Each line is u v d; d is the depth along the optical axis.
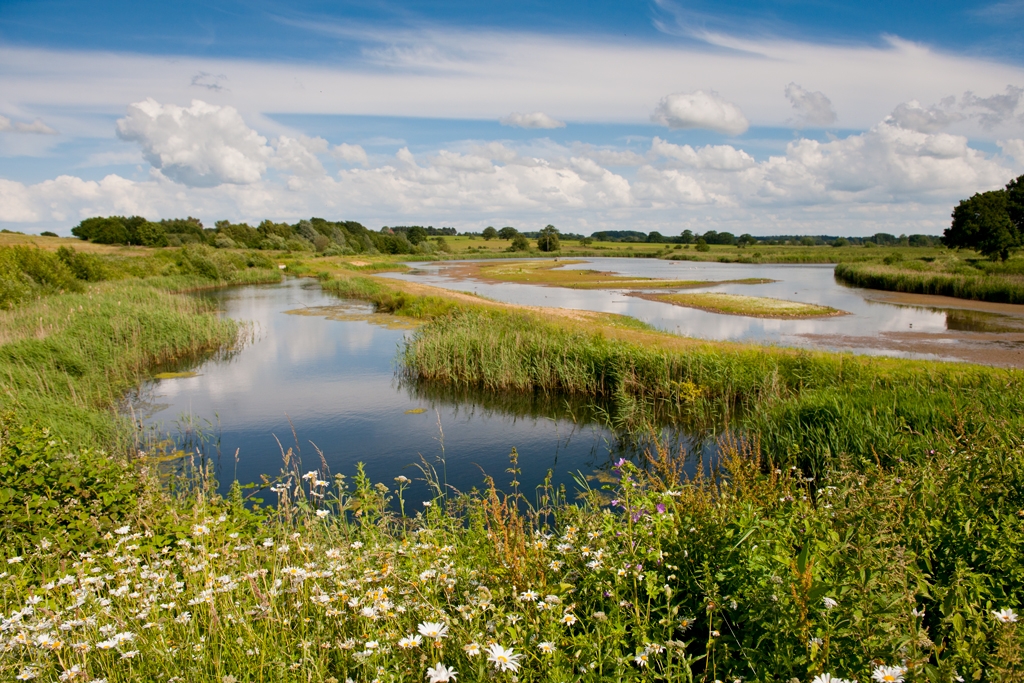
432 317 27.62
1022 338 23.45
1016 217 61.50
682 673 2.48
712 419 12.87
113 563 4.03
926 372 12.20
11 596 3.82
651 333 19.78
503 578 3.33
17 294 22.59
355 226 141.25
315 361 19.70
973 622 2.86
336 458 10.68
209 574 3.75
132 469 6.75
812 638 2.36
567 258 122.12
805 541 2.87
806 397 11.12
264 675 2.72
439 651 2.61
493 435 12.21
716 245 189.38
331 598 3.19
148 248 82.50
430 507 6.25
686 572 3.09
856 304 36.56
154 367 18.66
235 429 12.43
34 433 6.38
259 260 65.69
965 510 4.04
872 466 5.34
